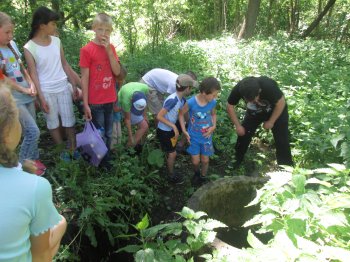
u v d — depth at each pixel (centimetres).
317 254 174
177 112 391
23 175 142
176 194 412
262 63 746
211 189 340
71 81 390
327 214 190
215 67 733
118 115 410
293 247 176
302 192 208
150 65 690
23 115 332
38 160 363
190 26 1400
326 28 1447
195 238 242
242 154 453
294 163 449
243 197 363
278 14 1565
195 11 1351
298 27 1554
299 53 861
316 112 487
